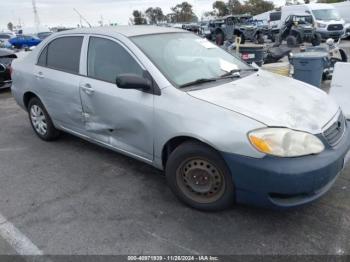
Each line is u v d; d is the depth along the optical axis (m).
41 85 4.56
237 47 8.64
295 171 2.56
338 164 2.76
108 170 4.05
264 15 31.78
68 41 4.24
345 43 20.38
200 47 3.98
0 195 3.59
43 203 3.40
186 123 2.94
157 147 3.28
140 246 2.74
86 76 3.91
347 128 3.21
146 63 3.33
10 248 2.77
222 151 2.76
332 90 5.15
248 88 3.26
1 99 8.36
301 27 18.48
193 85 3.25
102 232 2.92
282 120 2.72
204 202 3.08
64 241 2.83
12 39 32.78
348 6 23.77
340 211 3.08
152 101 3.20
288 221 2.97
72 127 4.37
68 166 4.20
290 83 3.63
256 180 2.68
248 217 3.04
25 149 4.82
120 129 3.61
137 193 3.52
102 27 4.12
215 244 2.73
